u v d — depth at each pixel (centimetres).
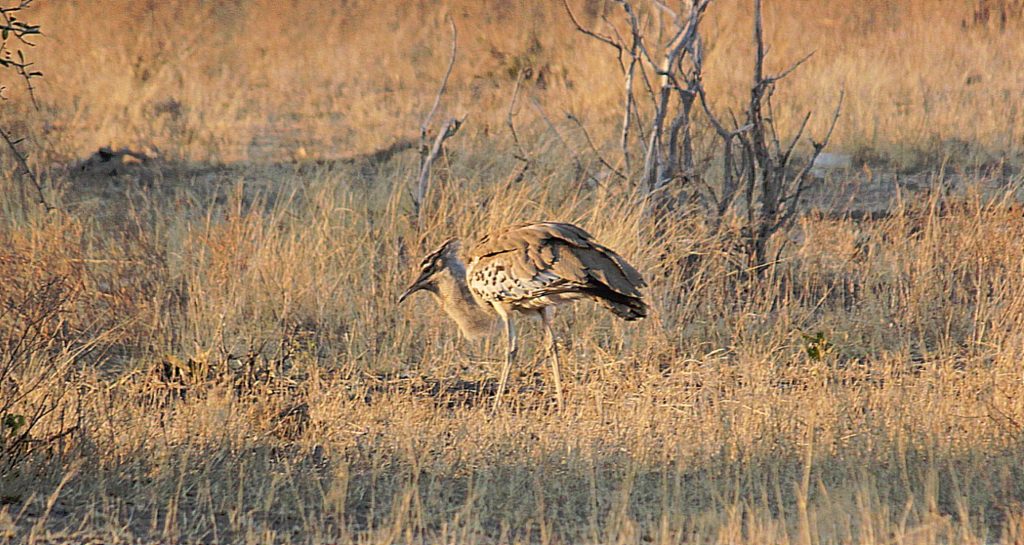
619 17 6625
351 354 3128
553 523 2014
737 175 3900
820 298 3550
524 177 4094
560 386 2838
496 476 2188
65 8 7156
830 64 6162
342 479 2089
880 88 5762
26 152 4684
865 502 1998
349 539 1866
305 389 2820
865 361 3131
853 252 3775
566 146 4338
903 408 2486
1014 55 6500
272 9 7669
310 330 3312
